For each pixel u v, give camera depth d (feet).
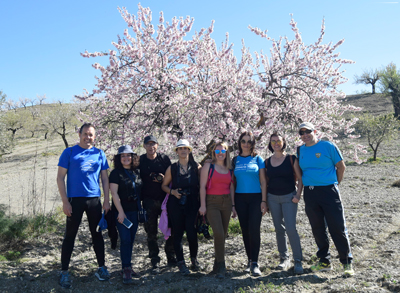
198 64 21.43
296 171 12.82
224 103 19.72
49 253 16.29
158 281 12.32
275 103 22.50
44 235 19.54
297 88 21.76
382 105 127.54
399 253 13.34
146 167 13.57
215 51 24.40
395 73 105.70
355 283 10.48
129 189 12.62
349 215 23.71
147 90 20.06
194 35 22.24
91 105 21.58
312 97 22.31
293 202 12.64
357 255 14.01
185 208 12.96
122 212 12.26
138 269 14.28
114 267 14.43
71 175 11.82
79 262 14.88
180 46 20.33
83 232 20.85
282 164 12.84
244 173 12.85
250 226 12.61
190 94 20.11
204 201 12.78
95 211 12.07
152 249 13.60
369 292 9.51
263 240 18.10
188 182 13.08
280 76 22.27
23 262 14.44
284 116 21.54
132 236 12.70
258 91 20.79
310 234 18.74
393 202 27.68
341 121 23.97
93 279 12.50
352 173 51.34
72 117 102.58
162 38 20.44
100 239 12.55
